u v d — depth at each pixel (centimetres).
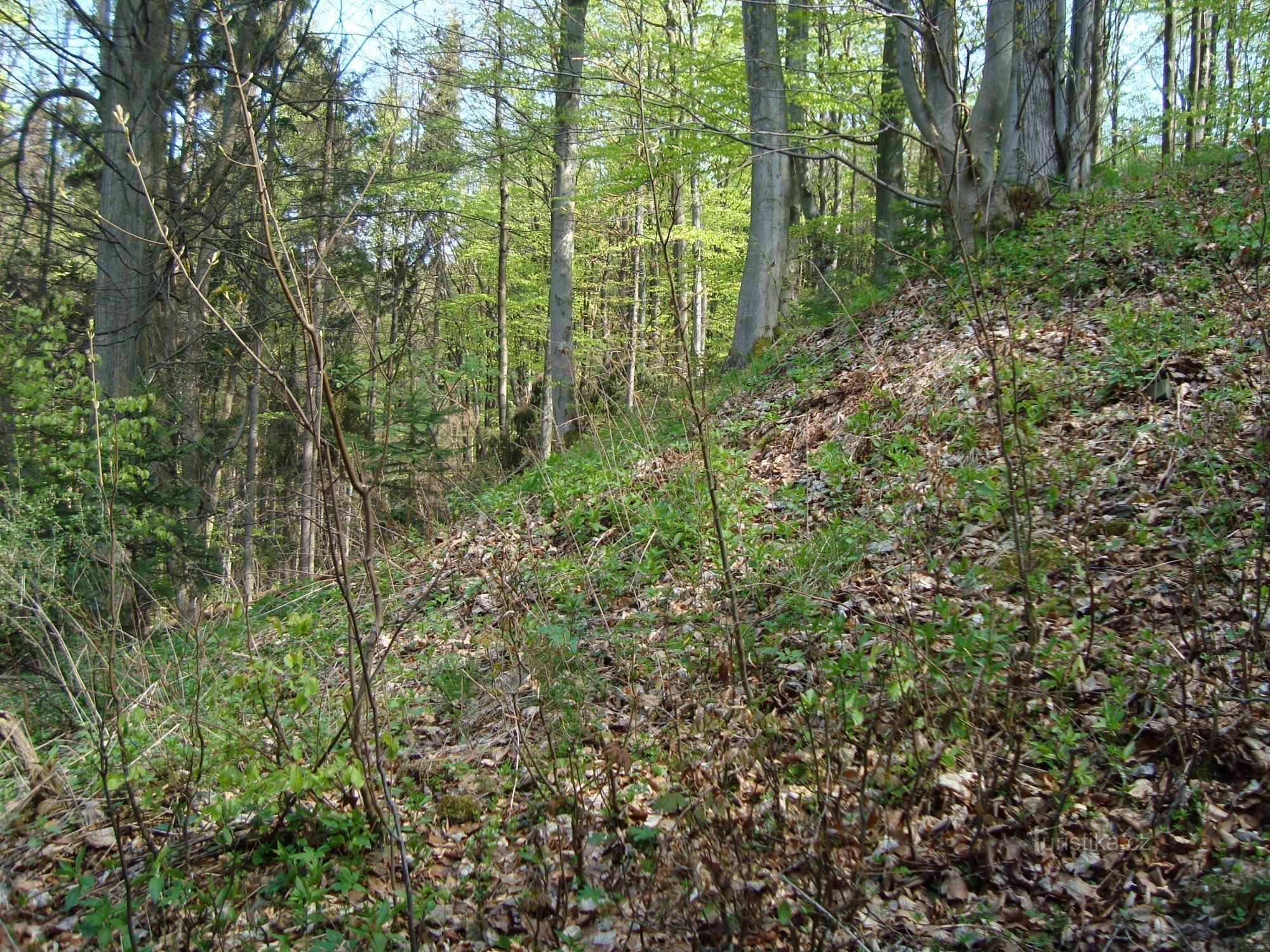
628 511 675
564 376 1487
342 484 357
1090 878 286
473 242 2098
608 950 285
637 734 402
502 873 334
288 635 619
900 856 300
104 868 350
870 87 1384
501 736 434
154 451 921
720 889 273
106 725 402
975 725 340
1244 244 705
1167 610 402
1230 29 1239
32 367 751
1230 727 326
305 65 1148
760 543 583
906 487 564
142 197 989
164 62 1007
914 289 951
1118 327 665
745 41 1176
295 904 314
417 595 680
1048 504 502
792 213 1642
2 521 516
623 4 1091
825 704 335
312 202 1185
